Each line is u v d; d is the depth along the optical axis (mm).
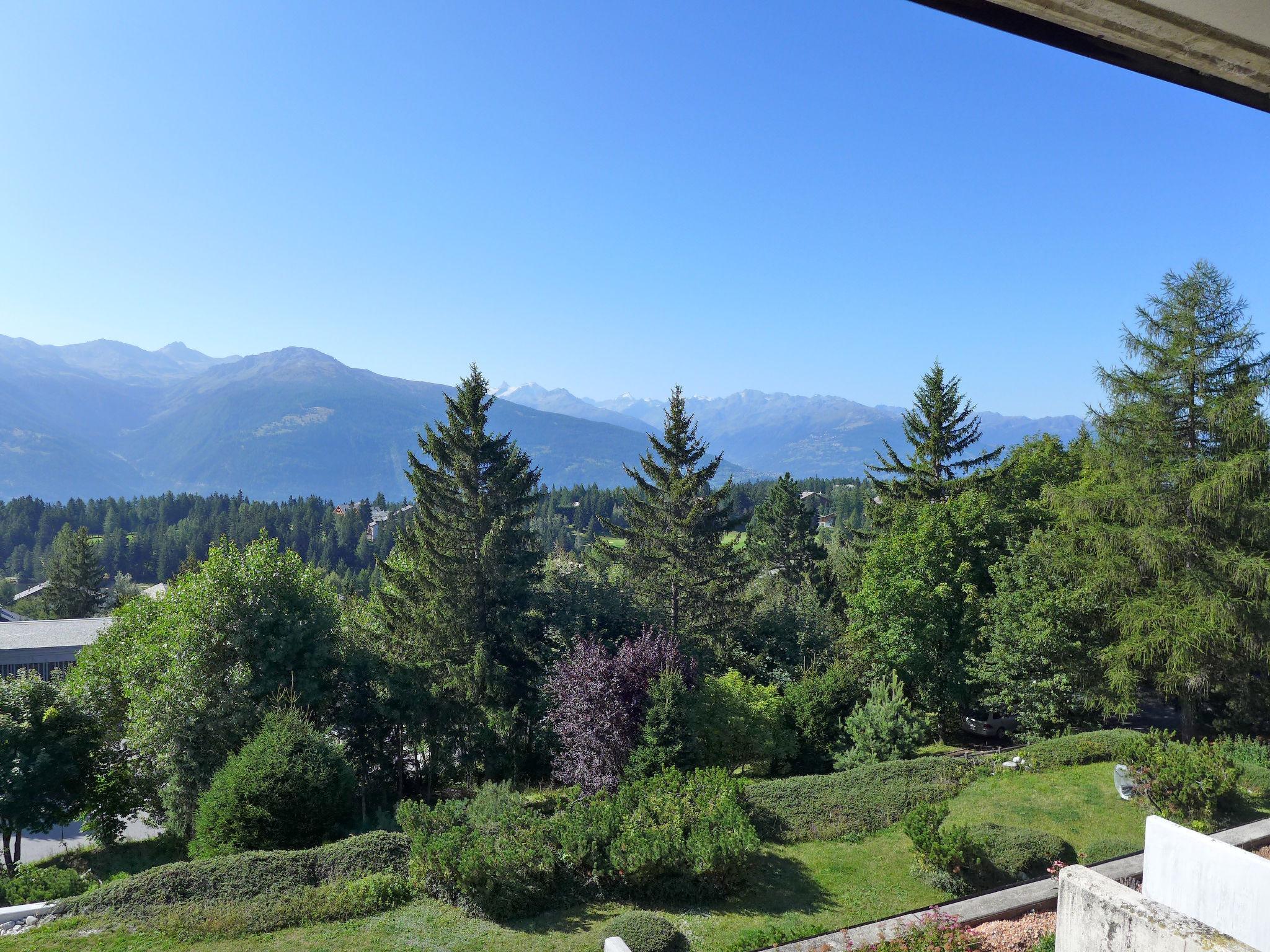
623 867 13281
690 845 13688
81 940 11758
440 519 29641
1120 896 4973
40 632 46625
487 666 27516
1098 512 22719
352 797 18188
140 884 13039
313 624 25375
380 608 30594
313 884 13531
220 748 22578
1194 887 7188
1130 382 21984
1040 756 19781
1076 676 23469
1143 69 2400
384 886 13359
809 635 37125
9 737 21844
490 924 12570
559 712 21531
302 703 24344
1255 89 2521
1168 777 15734
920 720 23000
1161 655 21766
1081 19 2162
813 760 24688
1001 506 31375
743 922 12633
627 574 37375
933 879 13695
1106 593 22875
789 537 60781
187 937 11867
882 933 9852
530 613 31531
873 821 16625
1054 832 15805
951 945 9258
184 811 23141
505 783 19219
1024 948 9367
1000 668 24891
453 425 30609
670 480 36250
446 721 28031
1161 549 20922
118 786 24234
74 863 22797
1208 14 2096
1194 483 20812
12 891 15094
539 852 13555
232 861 13820
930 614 27438
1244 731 22688
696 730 20609
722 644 35469
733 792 16219
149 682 23719
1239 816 15156
